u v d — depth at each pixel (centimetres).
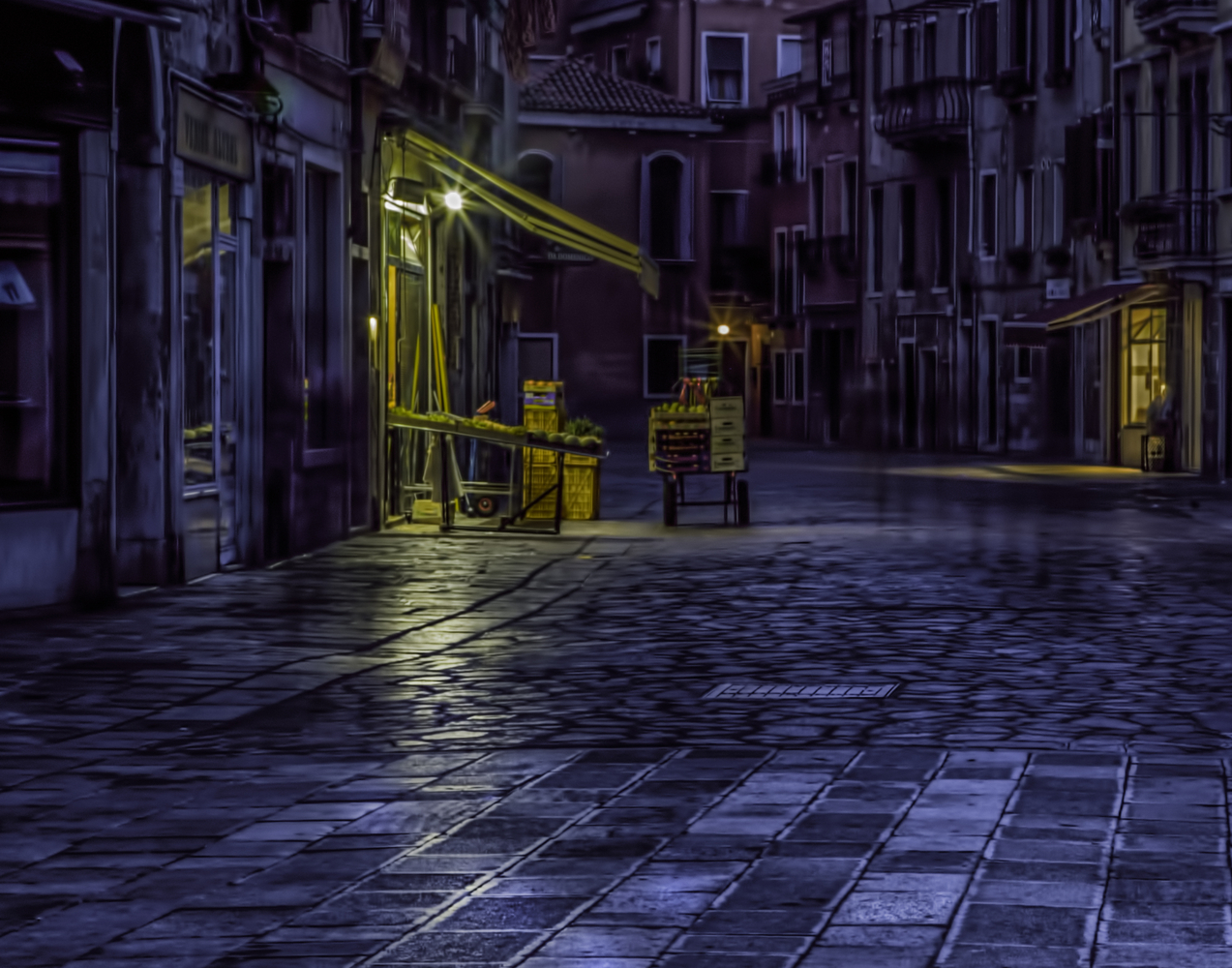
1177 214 4534
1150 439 4722
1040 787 909
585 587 1892
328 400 2470
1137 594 1822
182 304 1866
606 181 7538
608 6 8562
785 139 7744
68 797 917
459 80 3497
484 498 2875
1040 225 5900
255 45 2033
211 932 681
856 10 7156
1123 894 709
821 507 3222
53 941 673
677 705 1188
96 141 1689
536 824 843
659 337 7650
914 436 6756
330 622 1599
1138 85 5012
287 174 2261
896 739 1057
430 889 735
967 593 1828
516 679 1302
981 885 725
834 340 7362
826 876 742
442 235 3253
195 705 1191
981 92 6303
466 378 3853
